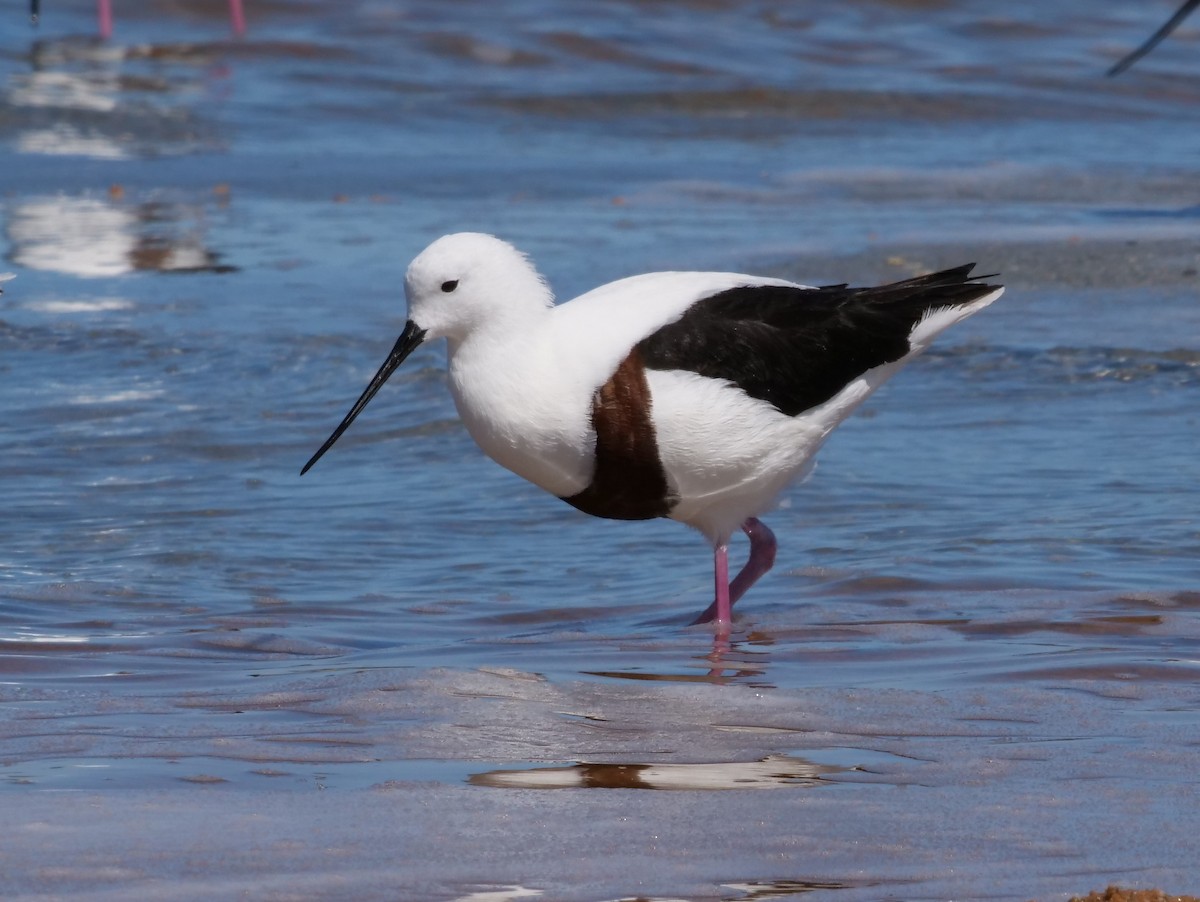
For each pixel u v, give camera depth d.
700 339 10.60
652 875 6.59
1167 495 13.01
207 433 15.09
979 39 43.50
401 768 7.90
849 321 11.08
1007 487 13.32
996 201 27.45
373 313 19.39
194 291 20.42
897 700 8.95
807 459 11.34
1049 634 10.24
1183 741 8.24
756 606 11.11
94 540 12.42
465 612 11.08
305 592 11.44
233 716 8.70
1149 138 34.88
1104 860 6.73
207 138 31.00
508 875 6.58
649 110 35.44
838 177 29.56
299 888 6.43
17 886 6.39
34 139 30.14
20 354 17.50
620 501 10.91
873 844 6.92
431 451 14.74
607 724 8.59
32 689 9.20
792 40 41.75
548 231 24.08
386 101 34.53
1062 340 17.80
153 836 6.93
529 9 42.16
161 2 40.66
